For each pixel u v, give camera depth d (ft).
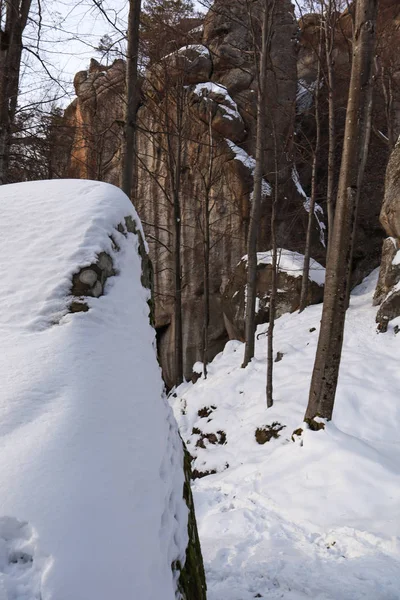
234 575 14.76
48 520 5.43
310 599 12.84
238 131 53.78
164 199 59.16
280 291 45.06
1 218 10.67
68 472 6.04
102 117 61.72
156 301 59.11
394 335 33.45
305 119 59.06
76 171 64.23
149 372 8.98
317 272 45.83
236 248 53.88
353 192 21.80
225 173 53.78
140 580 5.74
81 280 9.29
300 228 53.47
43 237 10.08
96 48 27.61
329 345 22.75
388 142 51.96
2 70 29.84
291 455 22.81
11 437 6.40
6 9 30.04
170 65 52.06
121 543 5.78
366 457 20.24
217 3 48.55
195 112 54.44
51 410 6.87
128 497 6.38
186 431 34.47
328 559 15.16
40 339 8.23
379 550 15.24
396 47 53.47
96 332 8.68
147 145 60.18
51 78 27.94
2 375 7.41
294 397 29.94
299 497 19.81
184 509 8.64
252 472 23.66
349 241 22.15
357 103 21.61
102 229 10.28
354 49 21.68
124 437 7.12
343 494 18.95
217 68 57.26
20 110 30.32
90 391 7.38
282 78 54.95
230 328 49.19
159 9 53.57
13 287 9.16
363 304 41.42
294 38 57.36
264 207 51.96
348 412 26.86
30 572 5.11
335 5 41.55
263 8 37.96
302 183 59.98
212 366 42.37
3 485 5.71
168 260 58.70
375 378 29.07
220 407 33.83
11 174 36.04
